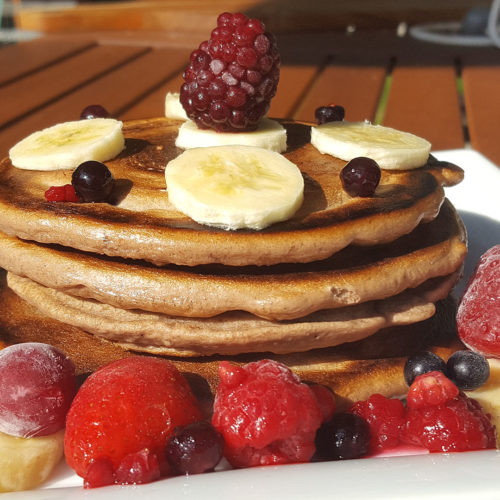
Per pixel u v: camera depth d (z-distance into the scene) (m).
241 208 0.22
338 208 0.24
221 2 0.78
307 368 0.24
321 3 0.75
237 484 0.19
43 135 0.27
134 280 0.22
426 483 0.19
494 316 0.24
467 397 0.23
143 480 0.20
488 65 0.56
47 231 0.23
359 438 0.22
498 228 0.32
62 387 0.22
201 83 0.25
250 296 0.22
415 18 0.73
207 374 0.23
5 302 0.26
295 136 0.28
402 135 0.27
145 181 0.25
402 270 0.23
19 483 0.21
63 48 0.61
